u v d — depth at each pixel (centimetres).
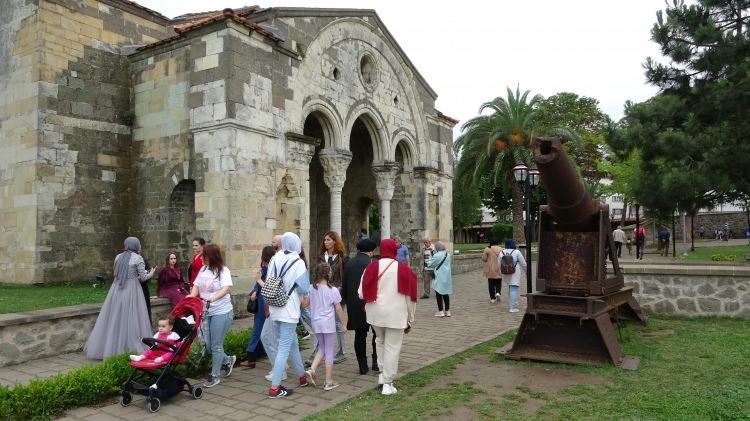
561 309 856
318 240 2472
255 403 660
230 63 1325
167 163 1497
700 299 1149
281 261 715
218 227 1308
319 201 2486
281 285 698
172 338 698
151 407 630
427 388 700
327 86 1720
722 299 1130
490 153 3125
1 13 1527
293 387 728
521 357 840
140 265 922
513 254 1384
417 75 2306
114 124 1570
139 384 658
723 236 5081
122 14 1641
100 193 1532
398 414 599
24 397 603
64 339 945
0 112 1514
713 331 999
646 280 1201
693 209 1523
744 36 1416
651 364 788
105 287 1395
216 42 1348
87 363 877
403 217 2288
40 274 1408
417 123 2291
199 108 1366
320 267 737
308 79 1625
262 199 1398
